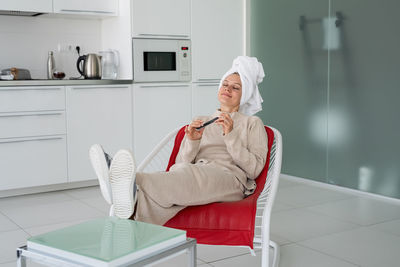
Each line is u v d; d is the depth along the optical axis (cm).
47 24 425
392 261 242
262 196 211
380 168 361
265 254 181
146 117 419
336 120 393
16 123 363
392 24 344
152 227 156
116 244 139
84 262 130
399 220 311
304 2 412
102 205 350
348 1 375
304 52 416
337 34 386
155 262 137
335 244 268
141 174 182
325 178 407
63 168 386
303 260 244
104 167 169
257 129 225
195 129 220
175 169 201
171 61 427
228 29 455
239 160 212
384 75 352
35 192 388
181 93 435
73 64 437
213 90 453
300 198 370
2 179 362
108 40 443
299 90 424
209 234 191
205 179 196
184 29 430
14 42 412
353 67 375
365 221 310
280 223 307
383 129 356
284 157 447
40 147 375
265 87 461
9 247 263
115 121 405
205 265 239
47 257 137
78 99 387
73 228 155
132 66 409
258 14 459
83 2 401
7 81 355
